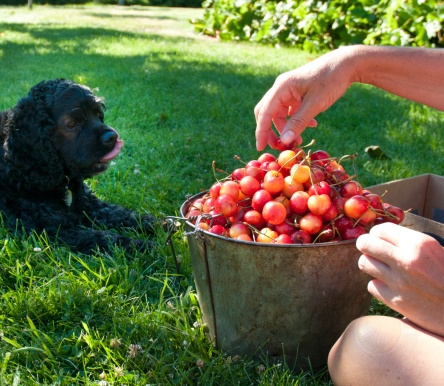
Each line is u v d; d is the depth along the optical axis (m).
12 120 0.86
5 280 0.70
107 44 2.87
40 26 3.84
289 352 0.55
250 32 3.25
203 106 1.59
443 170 1.16
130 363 0.55
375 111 1.60
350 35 2.57
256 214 0.56
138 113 1.48
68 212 0.90
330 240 0.54
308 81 0.56
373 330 0.45
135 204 0.99
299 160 0.58
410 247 0.42
